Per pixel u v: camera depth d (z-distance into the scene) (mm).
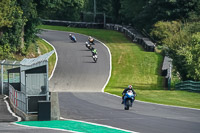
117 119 34188
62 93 63719
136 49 112438
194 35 73812
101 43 121938
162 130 28266
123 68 91750
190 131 27828
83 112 39594
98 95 60469
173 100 54906
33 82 35406
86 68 90125
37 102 34781
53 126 30594
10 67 64125
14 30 97750
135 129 28812
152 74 87562
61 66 91500
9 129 29094
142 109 42781
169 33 116375
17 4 99750
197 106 47188
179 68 77938
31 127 30156
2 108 44875
